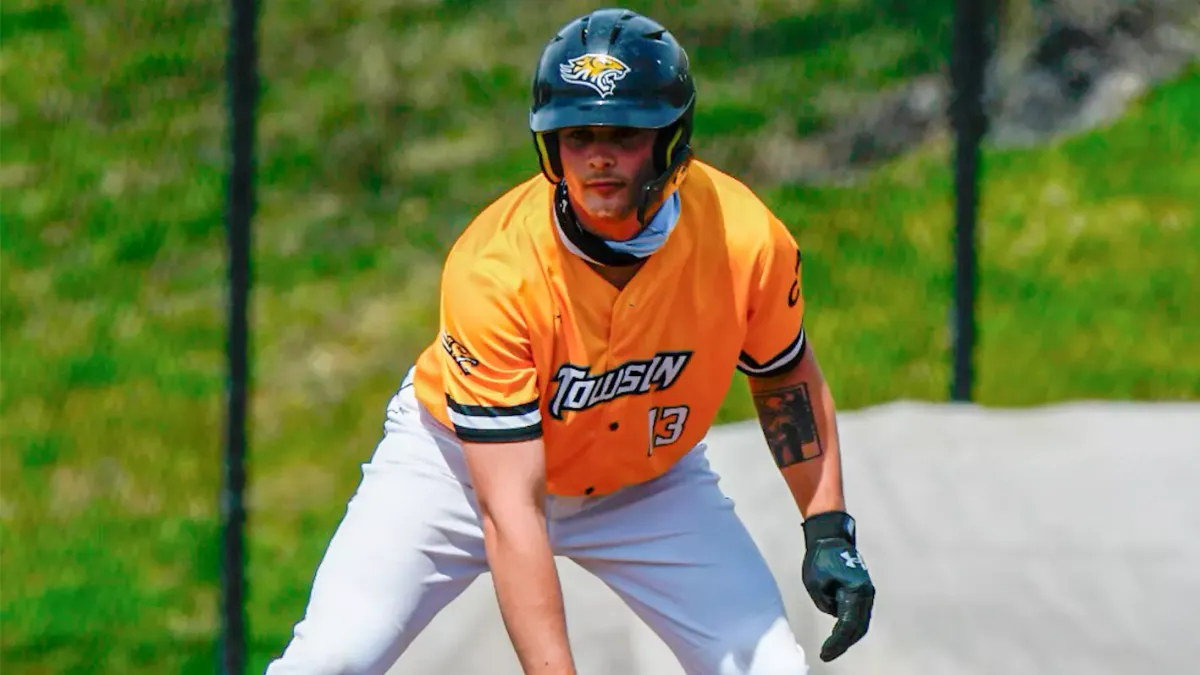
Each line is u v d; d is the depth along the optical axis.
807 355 11.94
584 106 9.99
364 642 11.55
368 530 11.98
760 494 19.31
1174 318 31.55
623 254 10.66
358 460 29.55
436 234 35.69
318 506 28.27
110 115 39.22
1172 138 35.78
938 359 30.80
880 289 32.88
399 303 33.75
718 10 40.75
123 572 26.70
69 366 32.25
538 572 10.61
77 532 27.83
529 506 10.76
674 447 11.86
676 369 11.24
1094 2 37.72
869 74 38.47
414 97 39.28
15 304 33.97
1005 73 37.47
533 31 40.91
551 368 10.98
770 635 11.70
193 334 33.16
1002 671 16.61
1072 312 31.78
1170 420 21.36
